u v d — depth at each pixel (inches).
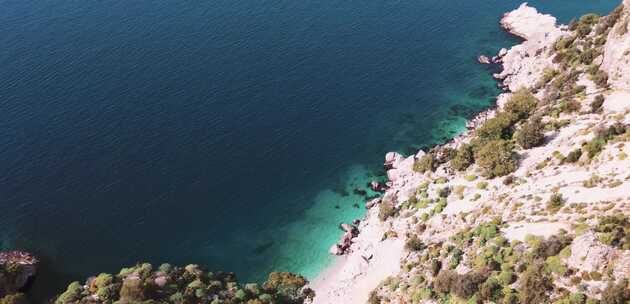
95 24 7180.1
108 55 6505.9
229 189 4940.9
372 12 7642.7
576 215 2923.2
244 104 5816.9
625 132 3459.6
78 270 4261.8
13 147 5152.6
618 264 2354.8
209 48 6697.8
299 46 6811.0
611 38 4601.4
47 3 7760.8
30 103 5684.1
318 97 5999.0
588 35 5398.6
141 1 7815.0
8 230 4505.4
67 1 7805.1
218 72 6259.8
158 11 7544.3
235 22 7288.4
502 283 2694.4
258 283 4217.5
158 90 5935.0
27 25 7130.9
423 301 3029.0
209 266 4340.6
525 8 7362.2
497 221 3235.7
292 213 4800.7
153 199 4783.5
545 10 7746.1
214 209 4773.6
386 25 7347.4
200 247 4488.2
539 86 5319.9
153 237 4522.6
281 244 4534.9
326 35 7066.9
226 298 3563.0
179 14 7465.6
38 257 4333.2
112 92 5880.9
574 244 2527.1
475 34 7239.2
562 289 2447.1
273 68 6378.0
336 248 4402.1
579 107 4293.8
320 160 5285.4
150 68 6289.4
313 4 7805.1
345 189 5000.0
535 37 6407.5
